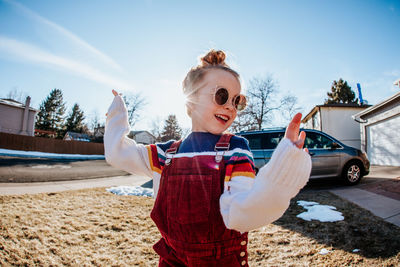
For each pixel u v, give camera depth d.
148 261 2.37
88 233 2.97
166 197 0.87
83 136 47.59
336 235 2.74
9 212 3.50
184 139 1.00
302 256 2.34
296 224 3.19
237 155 0.81
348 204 3.93
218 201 0.77
